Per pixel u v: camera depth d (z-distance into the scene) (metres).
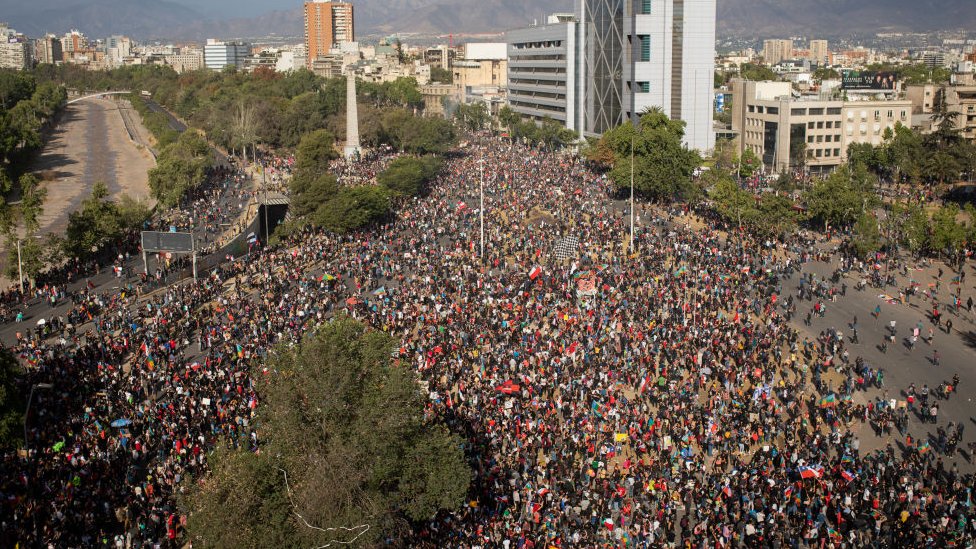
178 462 81.25
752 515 73.31
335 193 183.38
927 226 162.75
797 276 148.25
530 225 179.62
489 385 97.69
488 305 124.00
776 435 89.62
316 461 63.00
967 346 117.75
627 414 92.88
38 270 151.50
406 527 67.44
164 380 100.62
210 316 127.06
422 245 164.50
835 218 174.88
